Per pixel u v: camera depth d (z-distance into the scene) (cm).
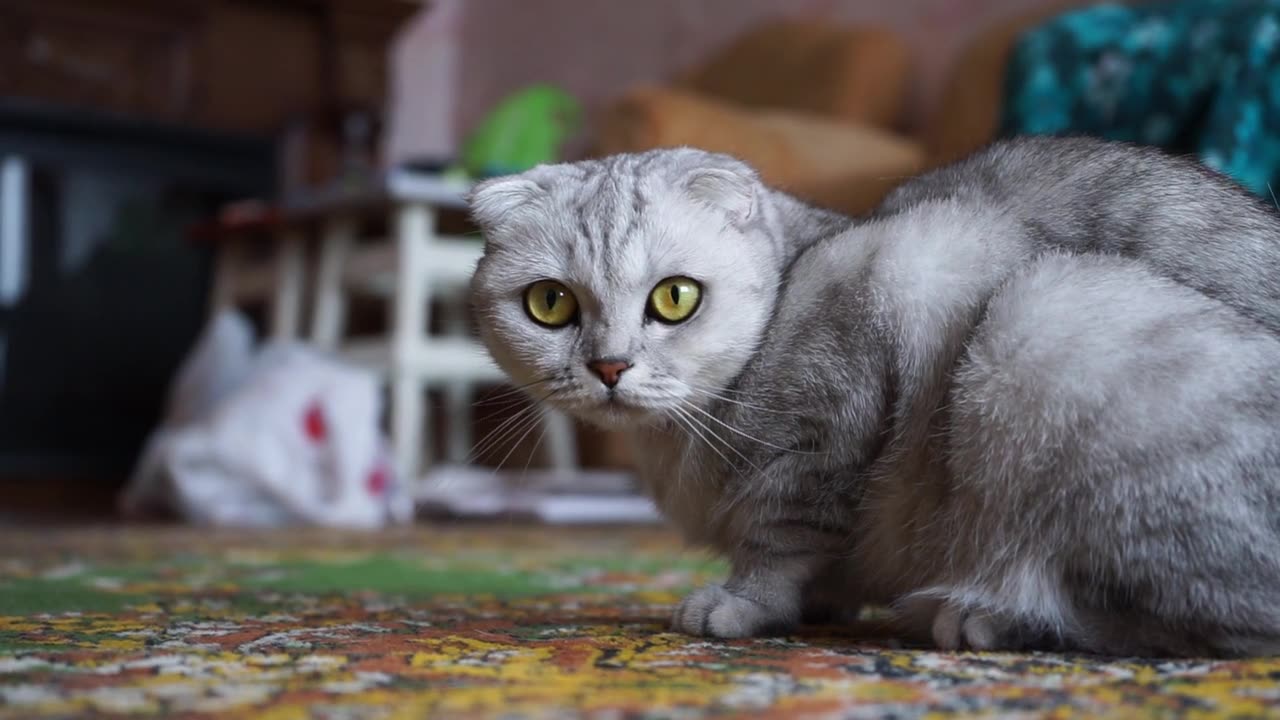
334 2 243
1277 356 50
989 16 182
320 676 47
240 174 232
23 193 216
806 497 58
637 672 48
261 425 148
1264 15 121
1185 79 127
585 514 145
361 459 148
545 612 65
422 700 44
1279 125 117
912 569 57
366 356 156
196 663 49
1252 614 50
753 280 60
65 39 221
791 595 58
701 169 60
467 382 178
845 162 155
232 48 239
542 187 62
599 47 249
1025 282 54
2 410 215
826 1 206
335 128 249
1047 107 138
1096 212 56
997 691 45
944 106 167
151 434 223
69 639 54
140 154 224
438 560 96
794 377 58
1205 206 56
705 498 61
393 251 153
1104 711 42
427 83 280
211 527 138
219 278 185
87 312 221
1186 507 49
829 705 43
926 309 56
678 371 59
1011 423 52
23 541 113
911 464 56
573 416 65
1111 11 139
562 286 60
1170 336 50
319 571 87
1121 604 51
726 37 223
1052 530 52
